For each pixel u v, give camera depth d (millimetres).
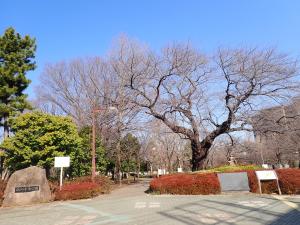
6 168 19328
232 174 16844
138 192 18984
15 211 12250
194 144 24203
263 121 22219
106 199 15398
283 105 21500
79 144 20078
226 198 14250
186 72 23250
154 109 24156
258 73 20406
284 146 35844
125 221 9086
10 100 19375
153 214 10125
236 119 21703
